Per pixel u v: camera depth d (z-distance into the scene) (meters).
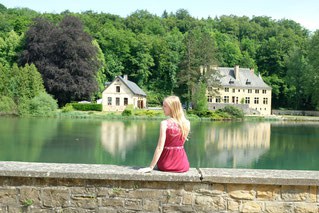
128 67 116.12
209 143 35.19
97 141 33.62
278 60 118.81
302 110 105.50
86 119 63.91
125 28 139.00
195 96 81.06
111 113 74.62
